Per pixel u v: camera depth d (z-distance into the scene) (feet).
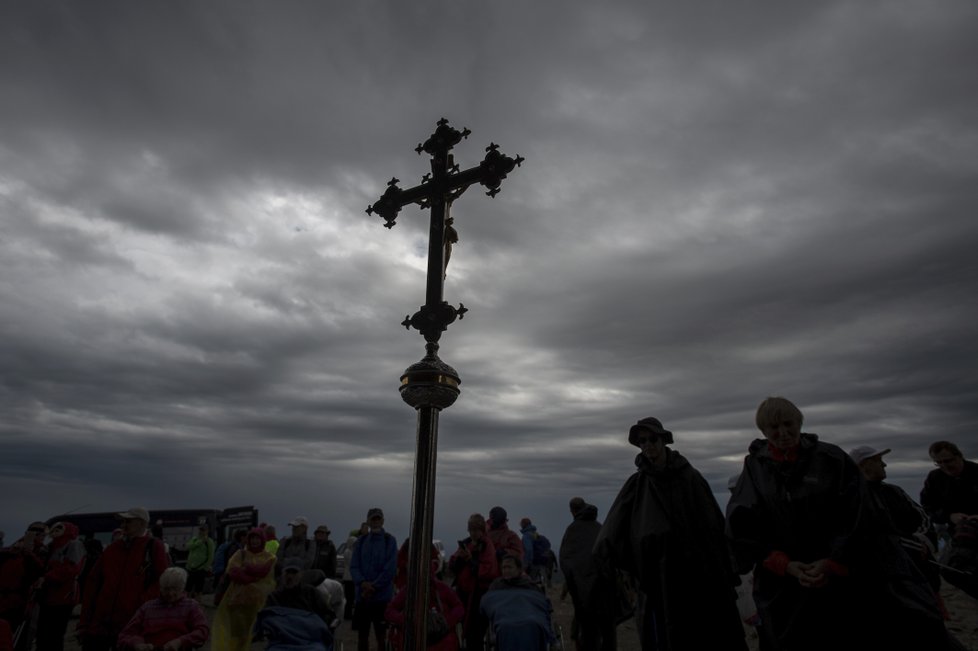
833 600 9.30
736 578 12.70
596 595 17.08
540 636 18.15
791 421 10.12
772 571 9.87
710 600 12.41
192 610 18.30
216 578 44.37
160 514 64.64
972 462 16.17
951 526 16.01
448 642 19.04
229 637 21.30
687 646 12.11
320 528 28.12
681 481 13.25
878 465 13.56
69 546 22.52
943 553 13.70
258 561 22.35
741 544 10.28
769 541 10.07
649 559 12.92
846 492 9.52
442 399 9.95
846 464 9.75
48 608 21.49
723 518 13.05
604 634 16.97
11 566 21.74
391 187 12.71
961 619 24.06
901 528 13.12
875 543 9.25
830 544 9.40
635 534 13.34
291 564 20.86
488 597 19.62
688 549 12.59
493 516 25.17
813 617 9.39
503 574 20.27
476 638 21.53
